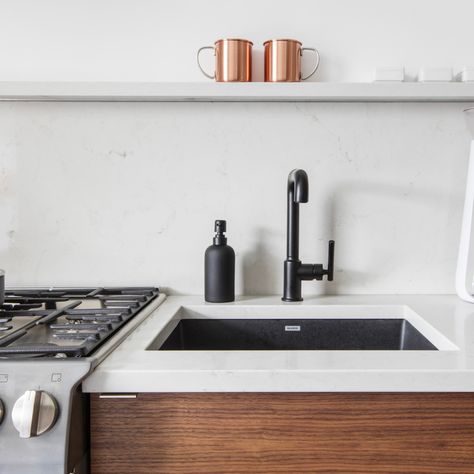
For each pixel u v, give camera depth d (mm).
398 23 1416
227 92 1254
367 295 1463
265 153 1441
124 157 1447
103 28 1429
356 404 871
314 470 876
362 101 1419
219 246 1355
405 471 876
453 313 1229
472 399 870
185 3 1420
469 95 1258
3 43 1432
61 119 1440
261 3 1418
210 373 844
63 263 1467
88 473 885
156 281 1470
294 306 1325
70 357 847
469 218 1330
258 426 873
